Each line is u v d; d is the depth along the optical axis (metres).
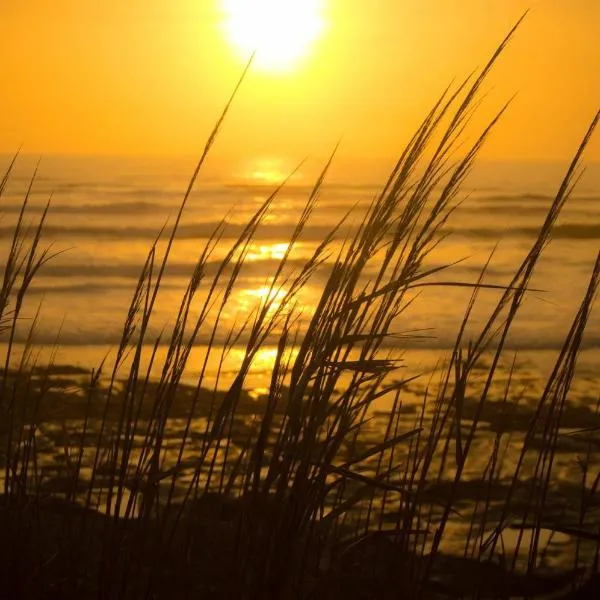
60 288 32.62
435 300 29.33
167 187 76.69
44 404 6.17
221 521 3.29
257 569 2.75
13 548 3.48
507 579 3.63
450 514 7.98
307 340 2.73
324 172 2.89
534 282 35.22
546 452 3.56
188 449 10.85
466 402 13.98
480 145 2.71
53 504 4.30
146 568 3.70
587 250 46.19
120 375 16.58
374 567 3.48
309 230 52.59
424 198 2.76
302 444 2.71
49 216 55.19
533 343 22.28
